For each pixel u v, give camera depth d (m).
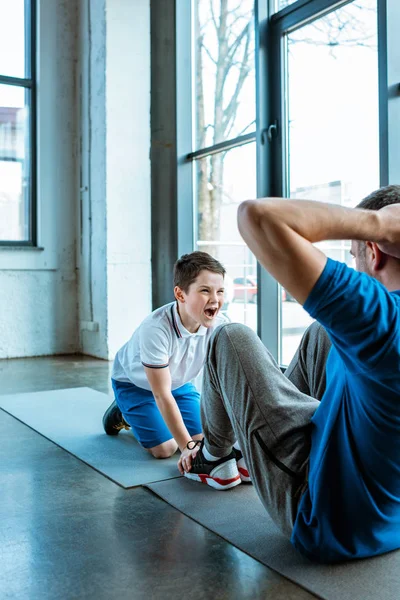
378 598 1.02
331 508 1.03
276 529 1.34
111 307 4.76
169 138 4.77
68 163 5.19
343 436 0.98
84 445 2.14
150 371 1.78
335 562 1.15
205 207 4.63
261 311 3.64
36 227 5.13
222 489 1.62
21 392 3.29
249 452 1.15
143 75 4.85
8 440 2.24
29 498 1.59
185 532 1.34
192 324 1.83
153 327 1.80
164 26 4.74
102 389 3.39
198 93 4.63
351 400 0.94
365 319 0.77
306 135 3.41
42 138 5.09
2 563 1.19
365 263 0.93
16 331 5.00
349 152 3.07
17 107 5.10
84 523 1.40
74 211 5.21
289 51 3.53
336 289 0.76
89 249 5.00
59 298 5.18
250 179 4.07
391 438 0.90
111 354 4.76
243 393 1.14
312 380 1.37
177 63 4.68
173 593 1.06
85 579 1.12
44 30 5.07
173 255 4.81
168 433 1.99
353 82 3.04
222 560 1.19
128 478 1.74
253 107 4.04
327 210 0.77
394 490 0.99
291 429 1.09
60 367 4.32
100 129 4.79
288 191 3.57
